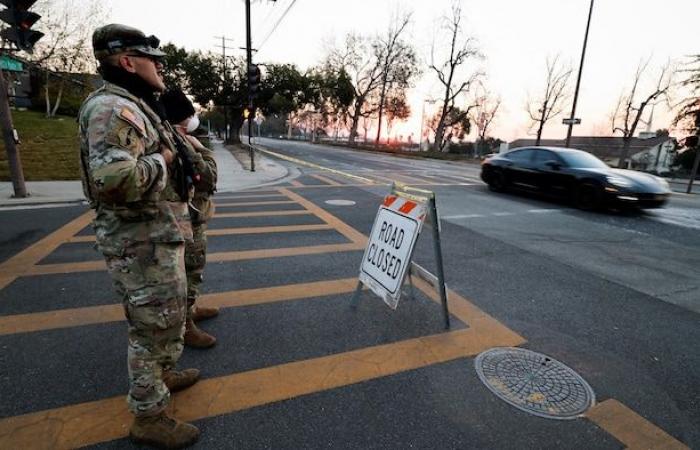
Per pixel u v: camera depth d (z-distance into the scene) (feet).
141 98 6.06
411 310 11.59
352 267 15.07
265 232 19.85
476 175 56.85
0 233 18.61
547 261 16.72
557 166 30.91
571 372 8.79
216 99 112.68
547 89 114.01
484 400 7.78
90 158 5.16
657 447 6.76
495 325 10.87
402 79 139.74
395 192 11.34
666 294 13.51
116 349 9.04
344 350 9.38
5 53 26.03
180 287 6.34
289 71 112.78
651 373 8.90
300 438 6.68
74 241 17.35
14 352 8.79
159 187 5.67
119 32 5.65
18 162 26.37
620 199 26.55
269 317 10.89
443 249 18.02
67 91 87.04
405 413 7.36
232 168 52.70
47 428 6.64
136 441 6.37
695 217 27.50
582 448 6.66
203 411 7.23
